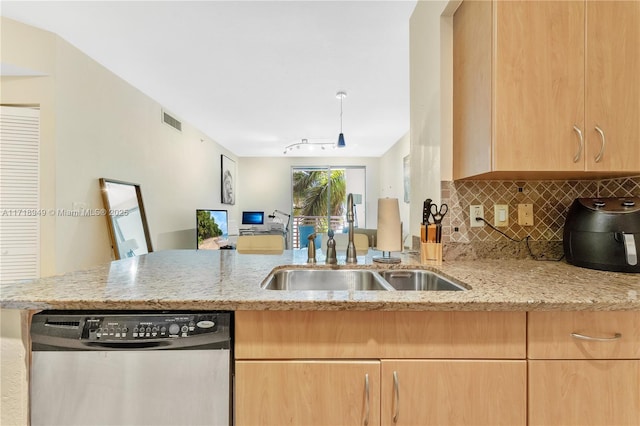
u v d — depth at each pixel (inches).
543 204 55.8
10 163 78.1
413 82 71.8
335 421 32.7
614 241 44.9
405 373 32.6
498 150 41.6
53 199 80.0
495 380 32.4
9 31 73.9
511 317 32.6
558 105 41.8
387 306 31.5
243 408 32.5
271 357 32.8
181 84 112.0
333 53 90.5
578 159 41.9
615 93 42.0
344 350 32.8
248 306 32.1
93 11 70.9
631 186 50.9
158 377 31.9
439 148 55.8
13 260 78.1
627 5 42.1
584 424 32.1
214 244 179.0
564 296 32.7
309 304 31.7
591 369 32.3
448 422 32.5
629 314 32.6
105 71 98.2
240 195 260.5
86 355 31.8
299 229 262.8
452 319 32.7
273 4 68.9
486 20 43.4
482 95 44.6
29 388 32.0
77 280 41.3
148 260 60.7
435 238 53.6
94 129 93.4
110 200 99.0
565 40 41.7
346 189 263.0
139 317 32.1
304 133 183.9
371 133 183.5
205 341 32.1
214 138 196.4
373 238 121.8
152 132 126.1
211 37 81.9
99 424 31.9
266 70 101.3
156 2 67.9
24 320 32.3
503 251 55.8
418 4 67.7
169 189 140.7
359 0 67.8
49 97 79.1
